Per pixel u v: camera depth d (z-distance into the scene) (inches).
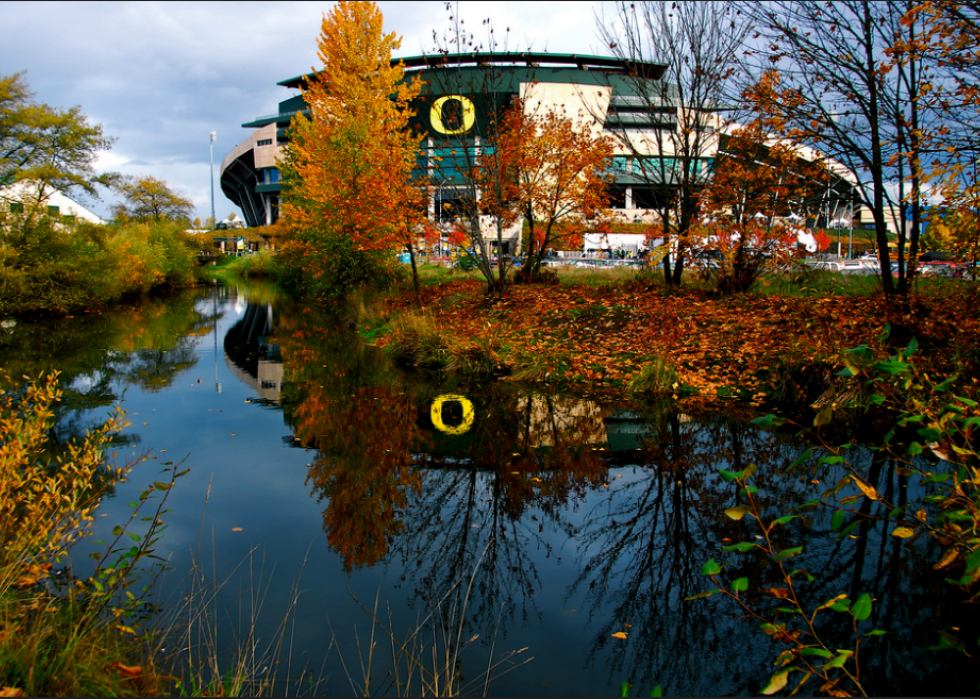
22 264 719.7
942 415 99.5
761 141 410.0
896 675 98.3
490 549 146.8
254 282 1743.4
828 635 109.6
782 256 484.1
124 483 188.5
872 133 318.3
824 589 124.0
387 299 667.4
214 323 692.7
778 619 115.1
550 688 96.7
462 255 834.2
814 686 97.2
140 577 130.4
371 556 142.6
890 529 150.5
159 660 100.3
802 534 150.0
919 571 130.3
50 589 120.6
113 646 101.3
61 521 127.3
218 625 112.9
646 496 179.6
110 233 870.4
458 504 175.2
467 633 111.8
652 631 112.4
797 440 228.1
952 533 97.2
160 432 249.6
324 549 146.3
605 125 631.8
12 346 490.0
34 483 124.0
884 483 181.6
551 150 639.8
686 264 558.6
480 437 243.4
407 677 98.7
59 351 469.7
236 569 135.4
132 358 446.0
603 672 100.8
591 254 1489.9
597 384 335.3
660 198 603.5
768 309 435.5
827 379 273.9
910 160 249.0
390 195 598.5
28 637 90.4
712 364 340.5
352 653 105.0
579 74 1966.0
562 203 682.2
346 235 701.3
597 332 433.7
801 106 335.0
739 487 183.8
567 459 215.3
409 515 167.5
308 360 438.6
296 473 201.5
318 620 115.5
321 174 701.9
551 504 175.2
